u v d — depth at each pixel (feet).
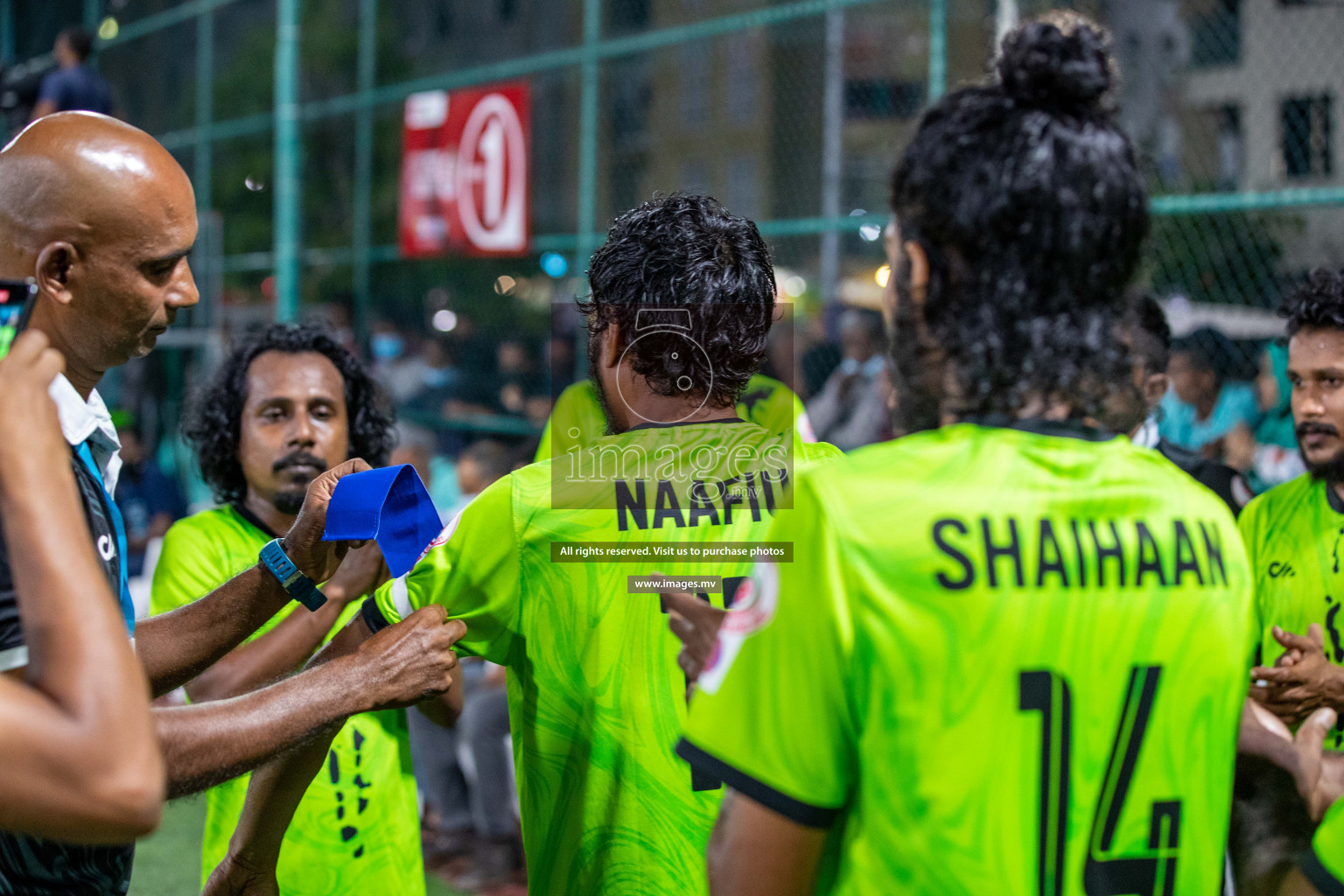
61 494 3.04
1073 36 3.29
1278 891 3.79
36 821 2.81
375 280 26.45
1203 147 26.13
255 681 5.90
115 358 4.37
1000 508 3.26
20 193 4.09
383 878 6.29
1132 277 3.38
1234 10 25.79
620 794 4.45
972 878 3.16
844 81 35.01
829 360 18.62
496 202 18.90
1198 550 3.41
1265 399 13.96
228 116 42.01
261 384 7.05
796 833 3.24
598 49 17.79
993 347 3.24
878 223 14.20
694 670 3.99
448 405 22.86
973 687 3.17
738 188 39.58
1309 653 5.81
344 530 4.76
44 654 2.88
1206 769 3.39
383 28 46.85
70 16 31.19
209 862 6.31
